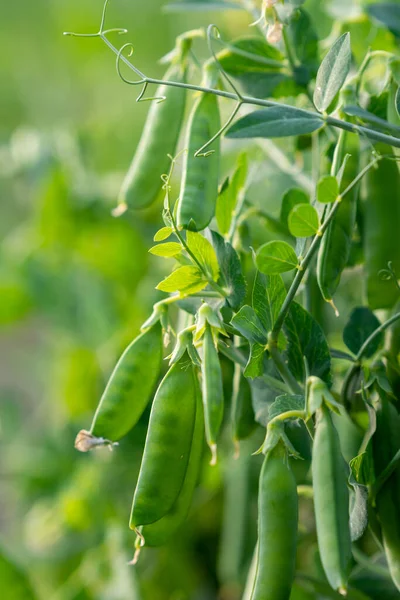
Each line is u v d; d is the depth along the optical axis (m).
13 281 1.38
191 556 1.12
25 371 1.63
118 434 0.75
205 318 0.72
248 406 0.80
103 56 1.84
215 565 1.12
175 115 0.79
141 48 1.79
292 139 0.85
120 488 1.15
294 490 0.70
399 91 0.74
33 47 1.95
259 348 0.73
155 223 1.27
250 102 0.74
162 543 0.75
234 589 1.09
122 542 1.08
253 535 0.97
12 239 1.51
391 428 0.76
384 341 0.79
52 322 1.36
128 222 1.29
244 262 0.81
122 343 1.17
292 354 0.75
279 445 0.71
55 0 1.86
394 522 0.75
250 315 0.72
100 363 1.26
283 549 0.69
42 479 1.25
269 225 0.83
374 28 0.88
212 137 0.76
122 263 1.31
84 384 1.29
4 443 1.38
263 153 0.94
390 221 0.79
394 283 0.79
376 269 0.79
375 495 0.75
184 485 0.75
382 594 0.84
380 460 0.76
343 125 0.73
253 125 0.73
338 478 0.68
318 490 0.68
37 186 1.30
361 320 0.79
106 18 1.82
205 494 1.08
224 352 0.77
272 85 0.82
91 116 1.82
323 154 0.80
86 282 1.32
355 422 0.78
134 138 1.43
